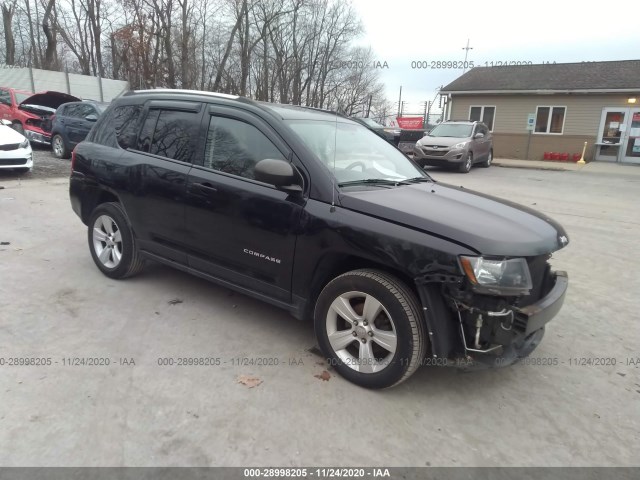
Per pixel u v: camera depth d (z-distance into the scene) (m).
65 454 2.39
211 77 33.91
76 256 5.40
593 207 10.30
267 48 35.38
